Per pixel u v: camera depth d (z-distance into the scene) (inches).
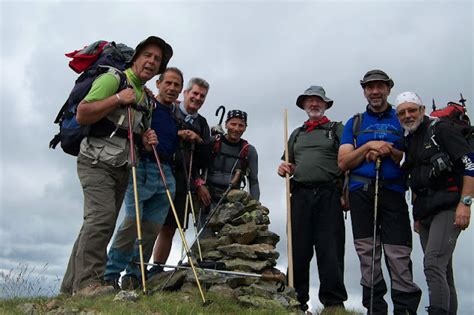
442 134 124.5
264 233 151.6
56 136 135.1
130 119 126.9
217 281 134.2
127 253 138.0
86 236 123.3
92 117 122.0
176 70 149.3
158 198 143.7
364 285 135.4
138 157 135.6
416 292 130.9
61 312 110.5
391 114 142.6
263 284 139.1
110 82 125.3
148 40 132.4
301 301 148.6
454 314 130.8
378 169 134.5
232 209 153.0
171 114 149.8
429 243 124.6
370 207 137.4
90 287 119.4
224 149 162.2
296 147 155.4
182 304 116.1
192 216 146.0
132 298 115.8
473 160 121.8
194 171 157.1
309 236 148.8
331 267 143.3
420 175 127.5
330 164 150.7
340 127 153.5
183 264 137.6
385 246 134.8
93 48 132.1
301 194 151.0
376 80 140.4
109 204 126.1
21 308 116.6
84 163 127.4
